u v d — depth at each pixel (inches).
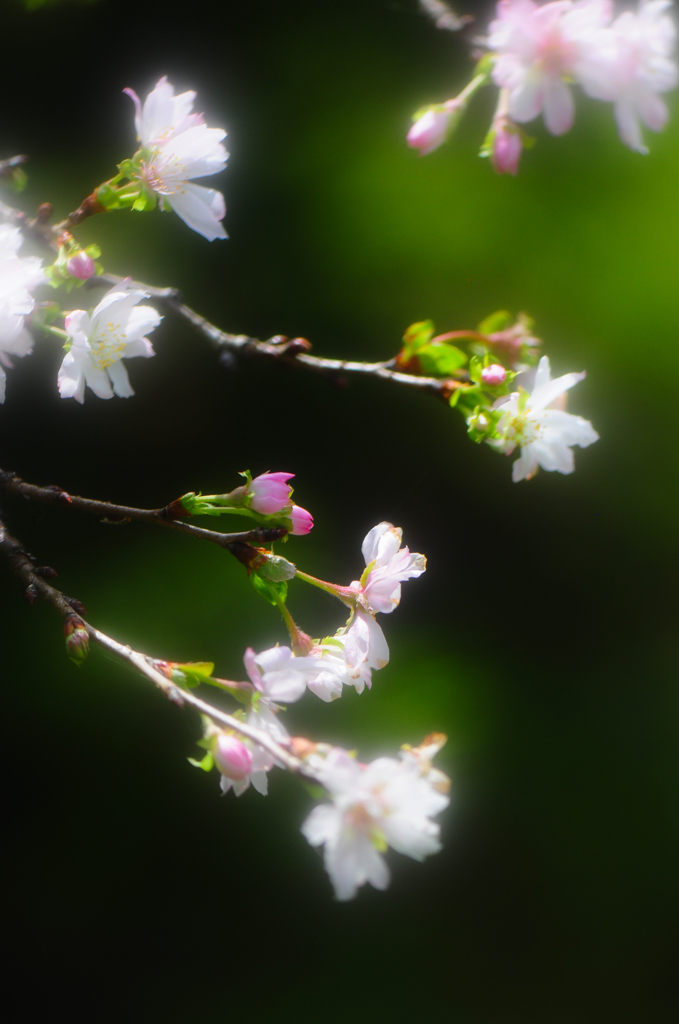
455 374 72.1
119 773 99.0
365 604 69.8
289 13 107.1
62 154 98.3
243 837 101.2
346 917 102.9
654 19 70.1
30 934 97.1
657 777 102.7
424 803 67.1
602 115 100.0
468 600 109.0
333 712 96.9
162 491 102.9
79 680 96.7
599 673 108.1
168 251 101.0
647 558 111.5
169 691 68.1
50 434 100.1
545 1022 97.5
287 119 105.2
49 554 97.2
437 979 100.3
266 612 96.0
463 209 101.3
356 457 109.0
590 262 101.0
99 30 102.3
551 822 102.1
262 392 107.4
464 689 102.4
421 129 70.8
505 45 70.0
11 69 98.4
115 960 98.4
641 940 99.6
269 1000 98.4
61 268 69.8
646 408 105.7
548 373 71.2
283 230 104.3
